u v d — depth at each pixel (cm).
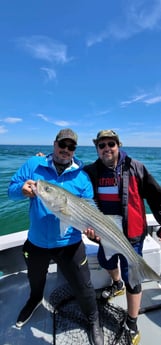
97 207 217
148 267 202
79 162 237
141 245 233
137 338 214
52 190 193
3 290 279
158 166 2131
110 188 234
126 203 226
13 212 785
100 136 232
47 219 214
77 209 201
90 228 204
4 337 219
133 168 231
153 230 356
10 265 308
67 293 266
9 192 221
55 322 231
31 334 222
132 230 226
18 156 2942
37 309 251
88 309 217
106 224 209
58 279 300
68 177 225
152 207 245
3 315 244
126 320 224
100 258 254
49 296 271
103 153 233
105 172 238
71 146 217
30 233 227
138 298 218
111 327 226
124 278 224
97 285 271
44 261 225
